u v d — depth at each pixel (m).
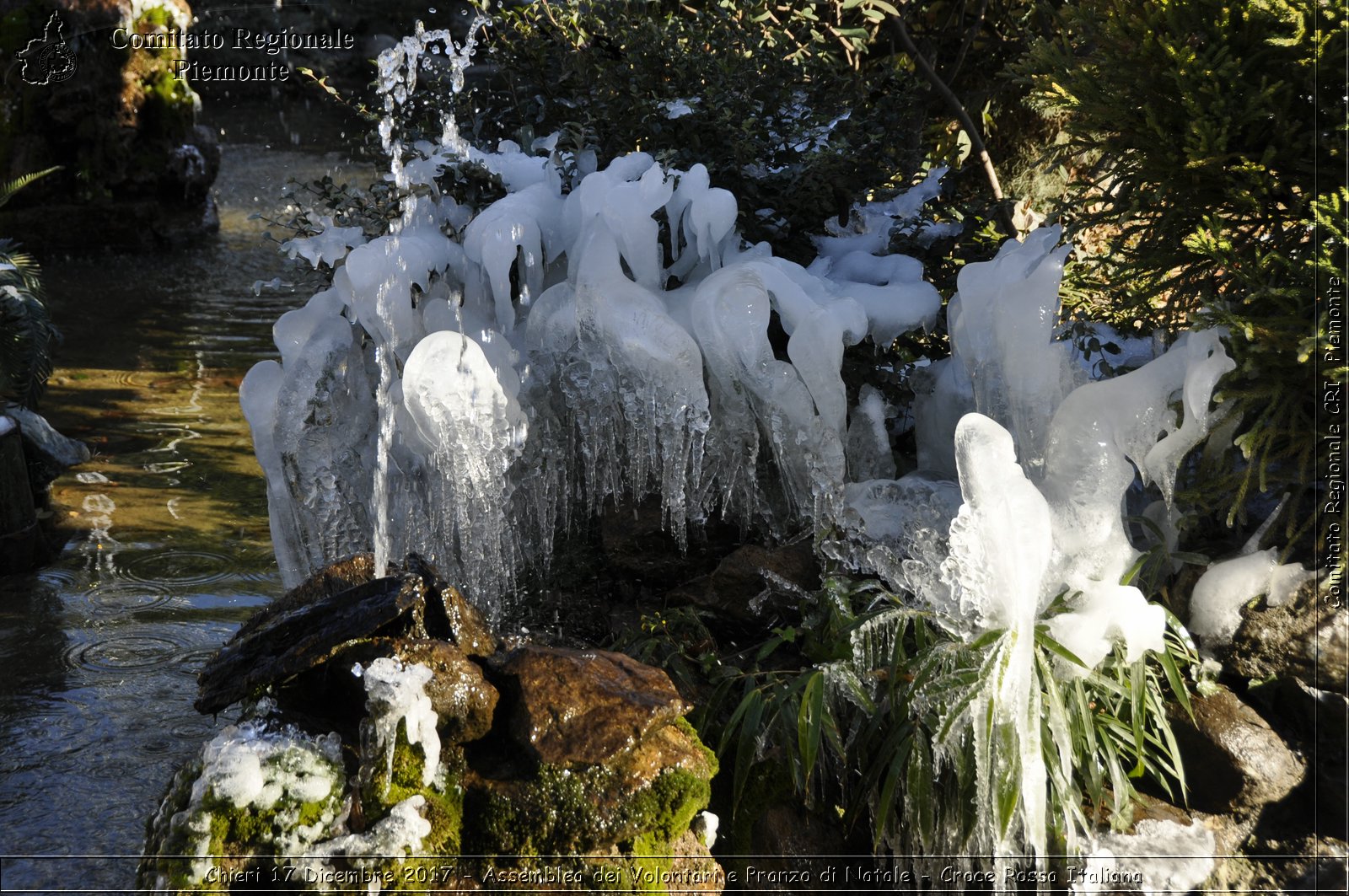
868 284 3.53
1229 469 3.12
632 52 3.77
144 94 10.99
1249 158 3.09
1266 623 2.96
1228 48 2.98
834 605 2.96
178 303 8.86
